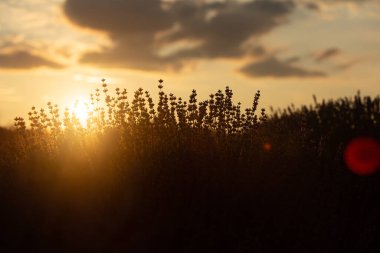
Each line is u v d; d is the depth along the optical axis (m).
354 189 2.05
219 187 1.85
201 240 1.73
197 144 1.98
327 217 1.87
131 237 1.73
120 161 1.91
